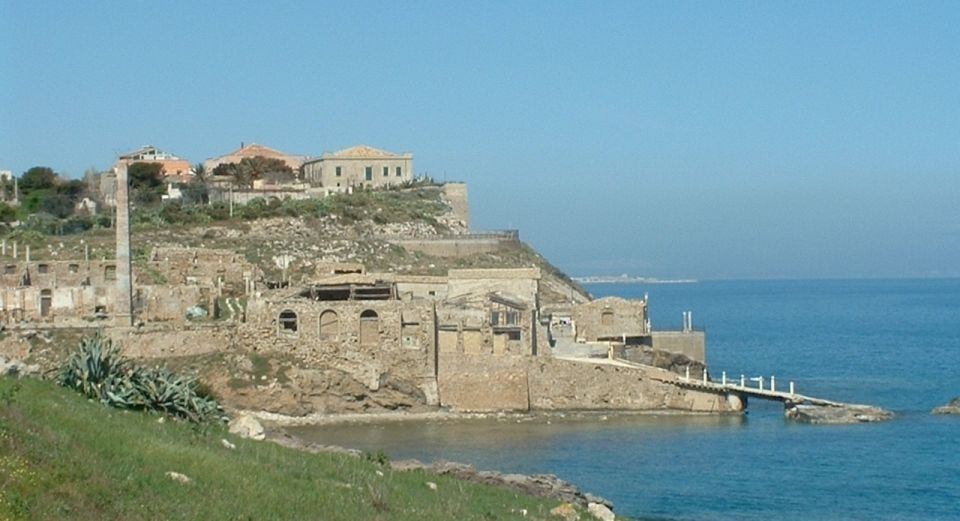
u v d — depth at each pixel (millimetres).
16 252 190750
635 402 157250
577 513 75750
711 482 113062
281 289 172875
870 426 146125
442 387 155375
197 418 76812
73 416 63844
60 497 50938
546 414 153875
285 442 82438
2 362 72562
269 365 151000
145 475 57562
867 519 99125
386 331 155250
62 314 162625
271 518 57719
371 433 139375
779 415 154875
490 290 168875
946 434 140000
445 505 68938
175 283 179375
